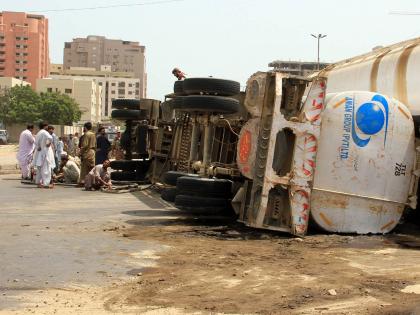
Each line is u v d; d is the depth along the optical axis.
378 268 7.14
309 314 5.12
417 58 11.16
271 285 6.16
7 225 10.03
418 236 9.80
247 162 9.59
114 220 10.89
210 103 10.56
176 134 16.42
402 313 5.13
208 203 10.14
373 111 9.74
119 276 6.48
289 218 9.48
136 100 19.00
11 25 161.75
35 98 98.38
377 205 9.87
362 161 9.71
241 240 9.09
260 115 9.48
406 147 9.97
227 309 5.27
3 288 5.88
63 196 15.25
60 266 6.90
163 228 10.03
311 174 9.42
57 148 20.08
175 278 6.43
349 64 14.09
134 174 18.97
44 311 5.14
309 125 9.38
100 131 19.50
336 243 8.98
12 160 33.75
